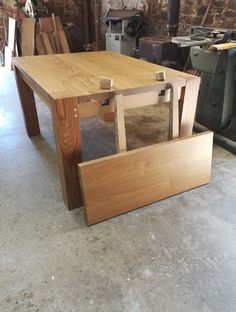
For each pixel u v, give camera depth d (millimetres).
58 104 1292
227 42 2104
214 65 2248
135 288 1158
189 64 3477
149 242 1382
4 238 1414
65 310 1079
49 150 2277
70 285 1174
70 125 1373
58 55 2328
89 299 1118
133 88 1451
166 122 2770
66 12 5332
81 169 1329
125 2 5008
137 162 1475
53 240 1401
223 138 2295
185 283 1174
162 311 1069
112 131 2596
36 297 1128
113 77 1659
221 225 1481
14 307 1092
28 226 1492
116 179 1449
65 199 1605
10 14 4801
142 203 1600
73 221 1525
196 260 1279
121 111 1437
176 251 1328
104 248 1353
